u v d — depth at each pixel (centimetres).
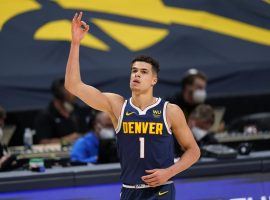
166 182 1137
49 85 1959
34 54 1975
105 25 2064
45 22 2020
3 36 1975
